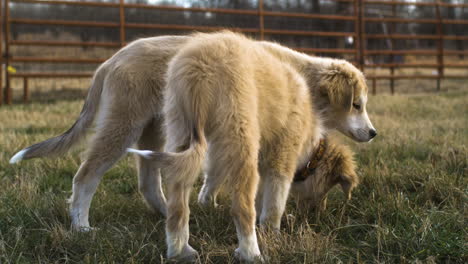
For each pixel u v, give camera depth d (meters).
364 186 4.33
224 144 2.84
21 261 2.91
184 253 2.93
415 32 20.50
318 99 4.26
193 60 2.90
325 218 3.81
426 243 3.05
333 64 4.32
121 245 3.11
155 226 3.47
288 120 3.35
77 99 10.80
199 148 2.71
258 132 2.96
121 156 3.65
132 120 3.63
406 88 14.87
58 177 4.80
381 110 9.13
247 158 2.85
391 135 6.37
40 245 3.10
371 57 20.11
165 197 4.36
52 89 12.13
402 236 3.21
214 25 12.73
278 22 13.53
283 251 3.05
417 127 6.97
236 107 2.84
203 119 2.81
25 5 12.16
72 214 3.58
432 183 4.15
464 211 3.55
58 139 3.90
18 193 4.00
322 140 3.89
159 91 3.66
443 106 9.54
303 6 14.09
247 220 2.86
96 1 11.12
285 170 3.42
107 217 3.76
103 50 13.54
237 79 2.90
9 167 4.96
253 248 2.87
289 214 3.80
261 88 3.13
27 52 14.61
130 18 12.62
